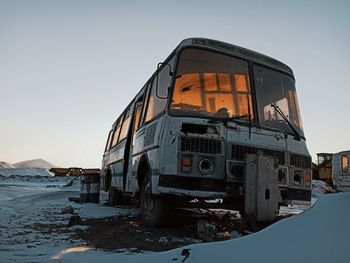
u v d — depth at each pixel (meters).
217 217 8.06
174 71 6.29
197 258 3.21
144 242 5.15
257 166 5.42
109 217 8.65
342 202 3.26
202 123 5.78
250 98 6.38
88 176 13.66
